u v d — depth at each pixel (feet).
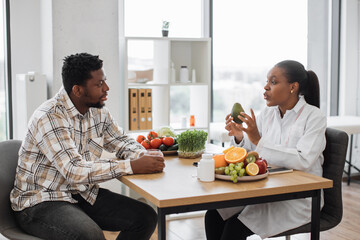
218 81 15.08
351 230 11.38
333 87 17.19
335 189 7.43
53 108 6.75
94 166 6.57
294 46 16.16
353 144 16.87
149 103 12.48
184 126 13.26
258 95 15.70
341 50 16.98
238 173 6.24
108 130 7.89
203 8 14.60
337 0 16.83
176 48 13.67
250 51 15.40
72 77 6.88
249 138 7.54
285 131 7.82
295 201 7.16
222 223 8.13
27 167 6.82
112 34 11.94
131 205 7.34
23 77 11.02
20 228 6.80
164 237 5.49
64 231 6.28
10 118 12.15
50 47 11.30
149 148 8.18
